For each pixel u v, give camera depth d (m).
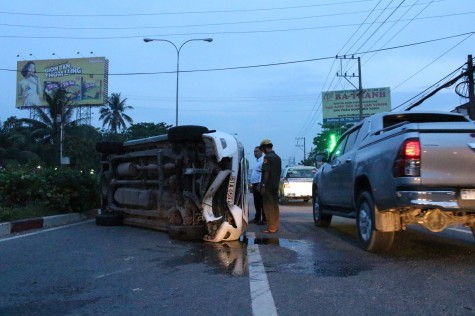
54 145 51.38
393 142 6.06
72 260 6.41
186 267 5.96
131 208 10.02
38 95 70.31
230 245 7.61
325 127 53.53
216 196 7.94
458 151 5.64
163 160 8.80
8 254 6.83
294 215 13.88
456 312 4.12
